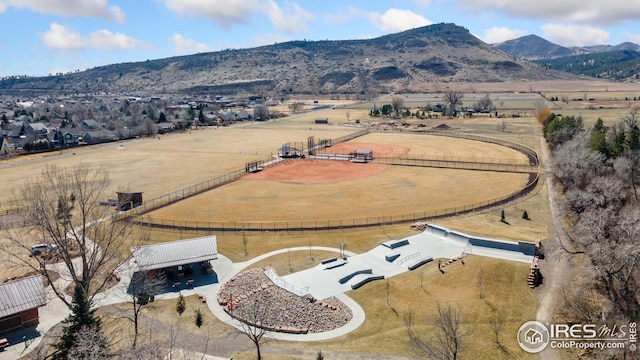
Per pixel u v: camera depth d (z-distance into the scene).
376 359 50.38
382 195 120.25
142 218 100.31
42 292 60.34
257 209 109.25
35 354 52.78
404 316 58.41
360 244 83.56
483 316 57.41
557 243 71.19
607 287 61.31
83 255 63.94
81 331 48.03
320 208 109.44
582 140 121.12
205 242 75.31
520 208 102.44
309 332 56.31
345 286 66.69
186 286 68.94
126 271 73.44
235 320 59.56
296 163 166.25
